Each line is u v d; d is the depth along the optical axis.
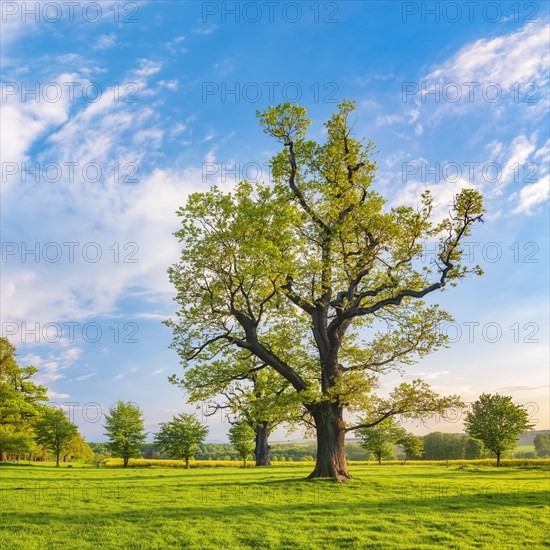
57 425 61.34
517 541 13.73
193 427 66.81
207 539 13.70
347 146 28.48
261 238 25.58
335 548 13.05
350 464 67.88
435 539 14.00
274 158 28.78
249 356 31.00
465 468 49.06
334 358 28.45
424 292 25.72
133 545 13.05
